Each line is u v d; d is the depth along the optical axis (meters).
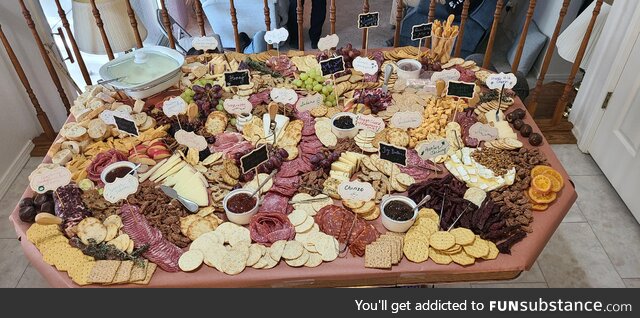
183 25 4.50
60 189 1.53
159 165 1.65
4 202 2.69
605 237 2.44
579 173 2.81
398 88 2.02
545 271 2.28
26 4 2.64
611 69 2.59
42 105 2.97
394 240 1.39
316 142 1.76
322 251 1.37
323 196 1.53
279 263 1.35
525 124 1.80
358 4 5.22
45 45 2.82
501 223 1.43
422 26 2.16
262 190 1.55
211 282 1.31
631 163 2.51
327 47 2.19
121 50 2.61
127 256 1.36
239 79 1.95
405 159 1.57
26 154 2.91
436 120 1.81
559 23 2.50
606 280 2.24
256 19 3.63
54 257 1.36
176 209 1.50
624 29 2.50
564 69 3.69
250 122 1.83
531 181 1.57
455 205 1.48
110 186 1.47
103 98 1.93
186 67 2.16
